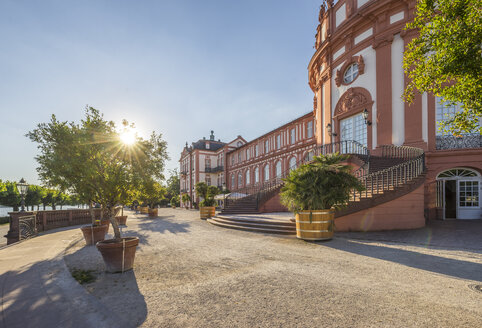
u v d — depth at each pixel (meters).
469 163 11.53
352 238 7.69
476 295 3.46
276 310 3.09
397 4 13.60
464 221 10.89
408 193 9.04
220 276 4.49
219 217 13.93
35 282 4.31
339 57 16.69
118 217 15.37
